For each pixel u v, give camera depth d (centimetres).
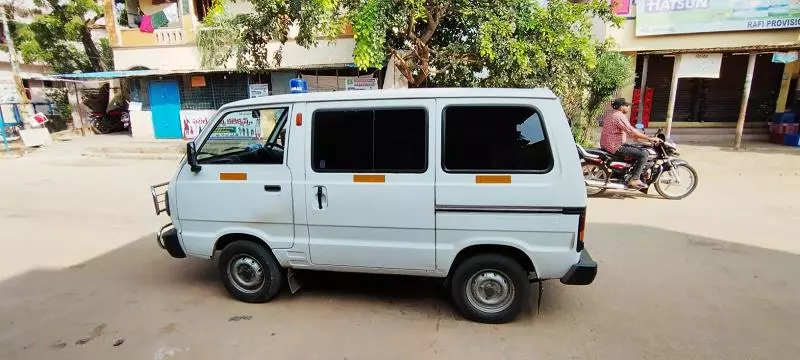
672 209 673
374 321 355
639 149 711
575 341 321
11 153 1353
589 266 320
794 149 1172
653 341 320
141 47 1453
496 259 334
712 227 583
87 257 504
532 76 874
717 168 960
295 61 1327
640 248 510
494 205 322
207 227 382
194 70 1372
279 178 356
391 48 887
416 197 332
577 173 312
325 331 340
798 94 1311
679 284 415
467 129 324
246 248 377
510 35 822
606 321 350
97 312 373
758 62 1354
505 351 310
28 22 1814
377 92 340
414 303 386
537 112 316
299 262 368
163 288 421
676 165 729
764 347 311
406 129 331
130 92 1541
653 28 1264
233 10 1357
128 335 336
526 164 318
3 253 518
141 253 518
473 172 323
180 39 1427
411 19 817
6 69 1947
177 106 1499
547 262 323
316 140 347
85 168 1102
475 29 848
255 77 1412
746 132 1354
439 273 346
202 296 404
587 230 578
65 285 429
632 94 1334
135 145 1397
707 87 1388
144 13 1588
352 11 779
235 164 368
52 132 1836
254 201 364
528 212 319
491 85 918
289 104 355
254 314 368
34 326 350
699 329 336
